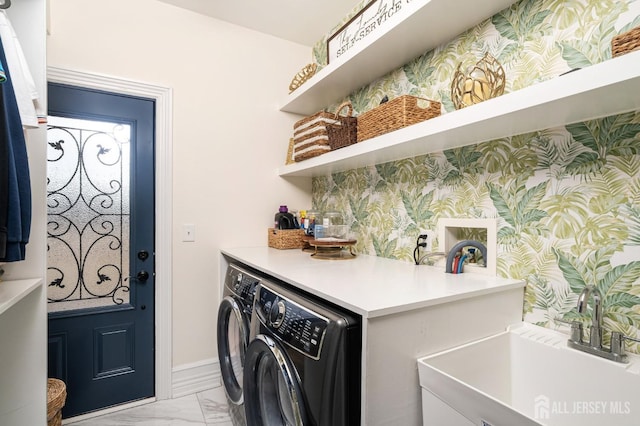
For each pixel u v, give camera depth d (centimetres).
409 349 91
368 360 84
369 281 119
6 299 95
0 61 84
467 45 137
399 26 134
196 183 206
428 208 157
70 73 171
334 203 226
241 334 149
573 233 105
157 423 172
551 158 110
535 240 115
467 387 77
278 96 236
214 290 211
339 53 196
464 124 105
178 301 200
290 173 226
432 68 152
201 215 207
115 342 186
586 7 102
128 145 190
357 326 89
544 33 112
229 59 218
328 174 231
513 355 111
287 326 106
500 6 123
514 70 121
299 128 208
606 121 97
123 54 185
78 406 176
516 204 121
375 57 161
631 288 92
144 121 193
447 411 83
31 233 120
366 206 197
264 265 152
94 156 181
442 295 98
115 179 187
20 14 113
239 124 221
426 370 89
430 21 131
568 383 97
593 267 100
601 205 98
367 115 154
